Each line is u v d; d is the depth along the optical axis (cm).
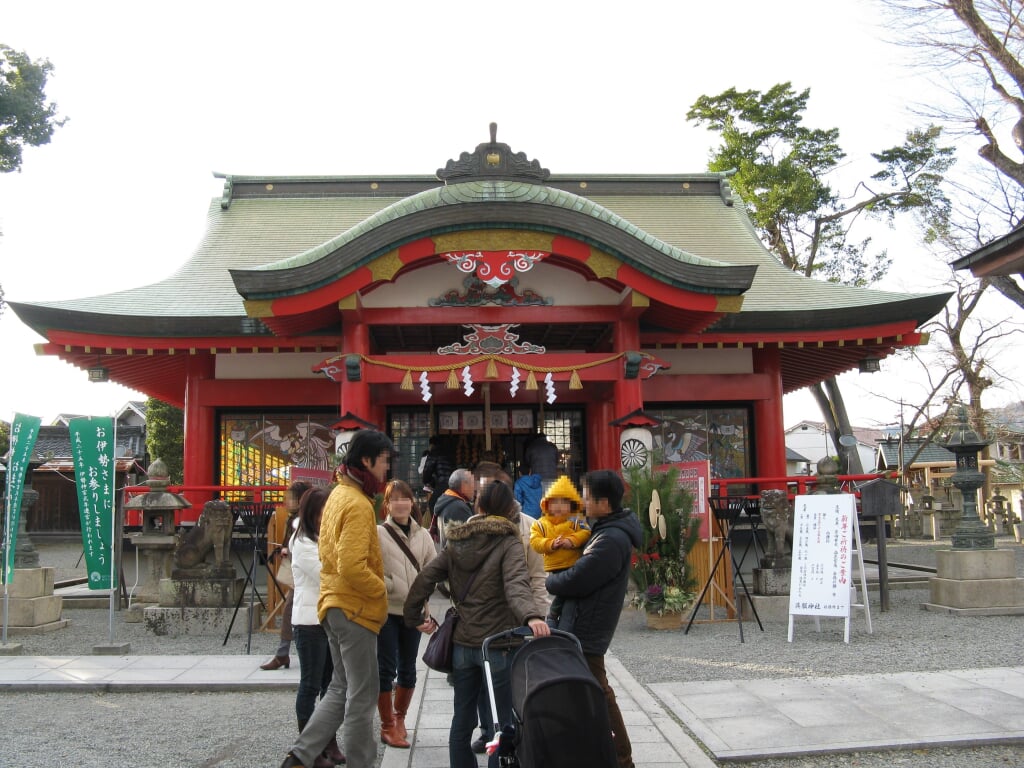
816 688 733
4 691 772
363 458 509
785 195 3031
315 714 509
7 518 981
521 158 1308
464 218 1247
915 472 3809
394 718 615
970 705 666
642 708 688
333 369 1316
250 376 1553
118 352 1468
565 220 1259
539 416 1719
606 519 516
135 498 1214
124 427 4131
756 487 1566
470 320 1339
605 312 1356
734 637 1009
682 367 1608
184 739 632
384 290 1339
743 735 607
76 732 650
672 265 1272
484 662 455
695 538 1104
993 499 2883
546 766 384
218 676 807
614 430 1501
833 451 5947
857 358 1694
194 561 1090
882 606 1189
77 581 1675
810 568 989
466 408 1716
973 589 1142
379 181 2030
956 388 3017
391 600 609
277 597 1097
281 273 1220
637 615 1192
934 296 1467
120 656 911
